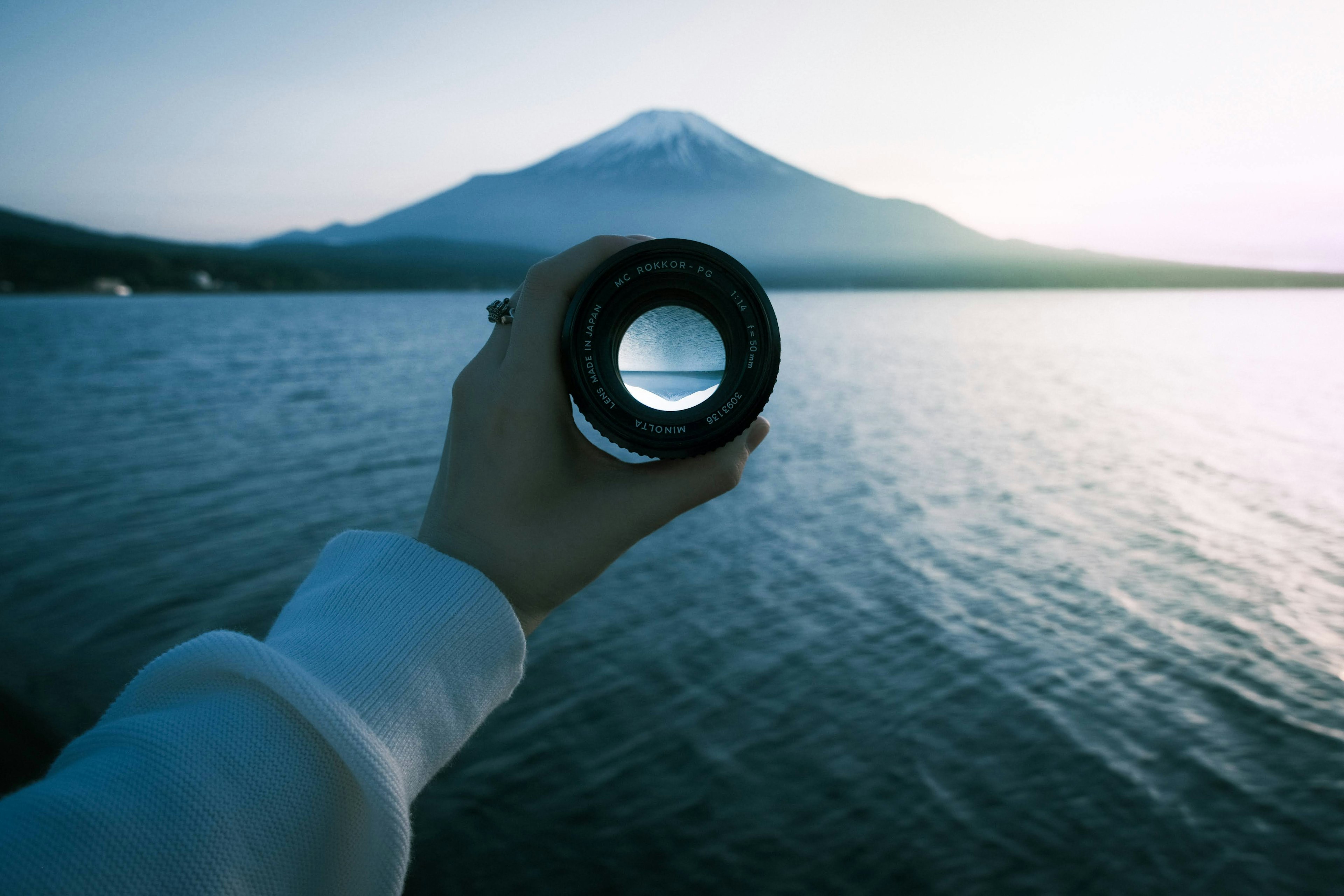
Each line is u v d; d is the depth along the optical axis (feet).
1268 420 108.17
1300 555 51.49
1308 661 36.47
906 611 42.42
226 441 90.48
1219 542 54.39
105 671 35.60
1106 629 40.14
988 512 62.44
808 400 128.16
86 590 44.88
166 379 151.74
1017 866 23.90
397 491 67.46
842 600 43.96
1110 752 29.37
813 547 53.47
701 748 29.71
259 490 67.77
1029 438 94.94
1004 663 36.40
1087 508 63.52
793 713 32.04
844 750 29.50
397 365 176.76
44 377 153.17
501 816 26.05
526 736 30.42
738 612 42.27
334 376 158.10
